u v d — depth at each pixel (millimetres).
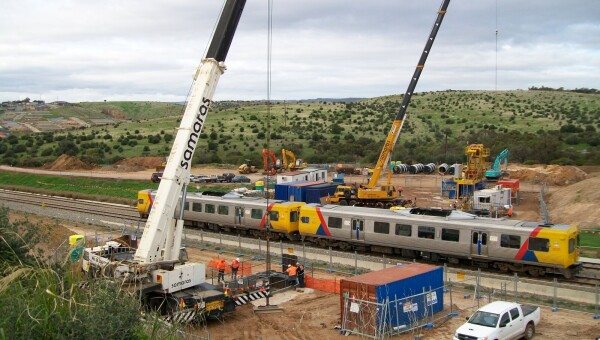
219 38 22797
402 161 104250
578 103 189875
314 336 21312
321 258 33750
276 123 153125
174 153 22281
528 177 78500
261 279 27344
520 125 150625
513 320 19859
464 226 32125
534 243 29656
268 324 22719
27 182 88625
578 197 53688
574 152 98000
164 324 13992
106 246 25594
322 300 25953
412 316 22203
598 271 31172
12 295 11094
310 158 110062
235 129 142875
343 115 168375
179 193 22422
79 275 13359
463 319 23000
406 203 55562
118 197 70250
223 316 23328
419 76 51750
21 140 135375
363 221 36188
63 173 95312
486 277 27766
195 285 23062
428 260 34719
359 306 21344
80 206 59875
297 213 40656
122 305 11273
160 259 22156
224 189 72375
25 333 9797
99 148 119375
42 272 12453
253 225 42219
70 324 10398
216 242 39094
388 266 30703
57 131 165250
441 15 49719
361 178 85438
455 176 66188
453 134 143750
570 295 25250
